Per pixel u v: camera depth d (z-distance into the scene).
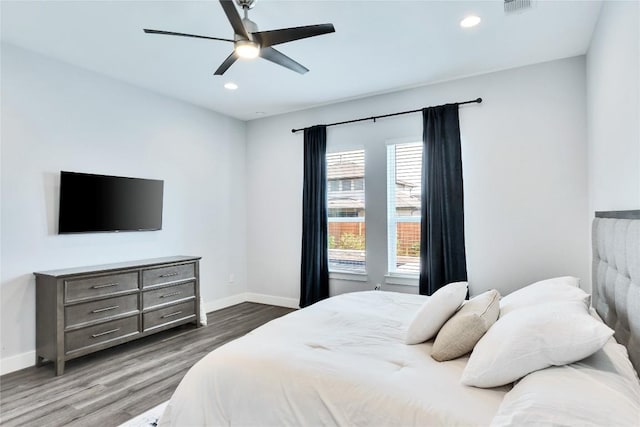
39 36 2.90
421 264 3.93
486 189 3.70
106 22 2.71
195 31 2.84
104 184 3.62
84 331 3.05
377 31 2.87
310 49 3.18
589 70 3.09
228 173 5.23
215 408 1.60
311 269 4.70
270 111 5.05
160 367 3.00
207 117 4.91
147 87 4.09
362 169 4.55
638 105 1.74
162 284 3.76
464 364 1.62
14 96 3.05
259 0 2.42
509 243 3.59
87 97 3.57
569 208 3.33
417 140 4.12
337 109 4.70
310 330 2.07
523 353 1.26
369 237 4.45
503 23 2.75
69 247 3.38
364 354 1.72
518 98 3.56
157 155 4.25
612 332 1.14
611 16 2.24
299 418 1.43
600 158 2.67
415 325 1.88
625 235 1.66
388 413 1.29
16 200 3.04
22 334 3.02
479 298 1.92
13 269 3.00
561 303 1.53
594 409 0.97
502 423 1.05
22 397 2.49
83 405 2.38
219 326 4.19
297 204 5.05
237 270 5.34
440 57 3.34
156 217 4.14
